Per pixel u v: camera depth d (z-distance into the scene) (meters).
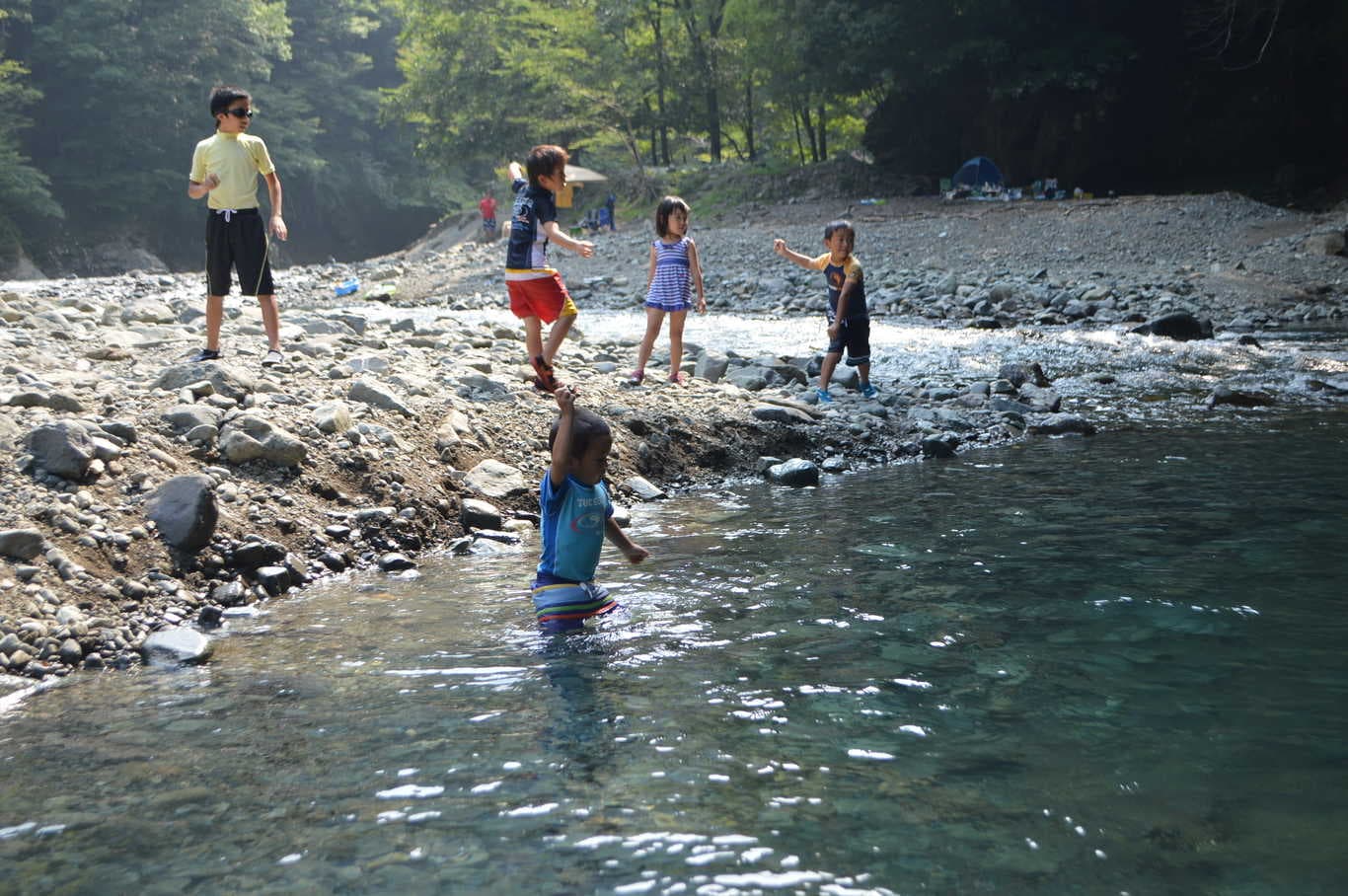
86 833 2.63
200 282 22.89
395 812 2.69
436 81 43.81
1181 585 4.38
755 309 17.95
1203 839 2.44
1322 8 31.91
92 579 4.57
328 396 6.88
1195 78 34.00
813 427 8.20
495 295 21.19
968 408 9.24
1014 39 33.00
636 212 36.22
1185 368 11.31
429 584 5.00
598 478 4.45
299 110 54.00
